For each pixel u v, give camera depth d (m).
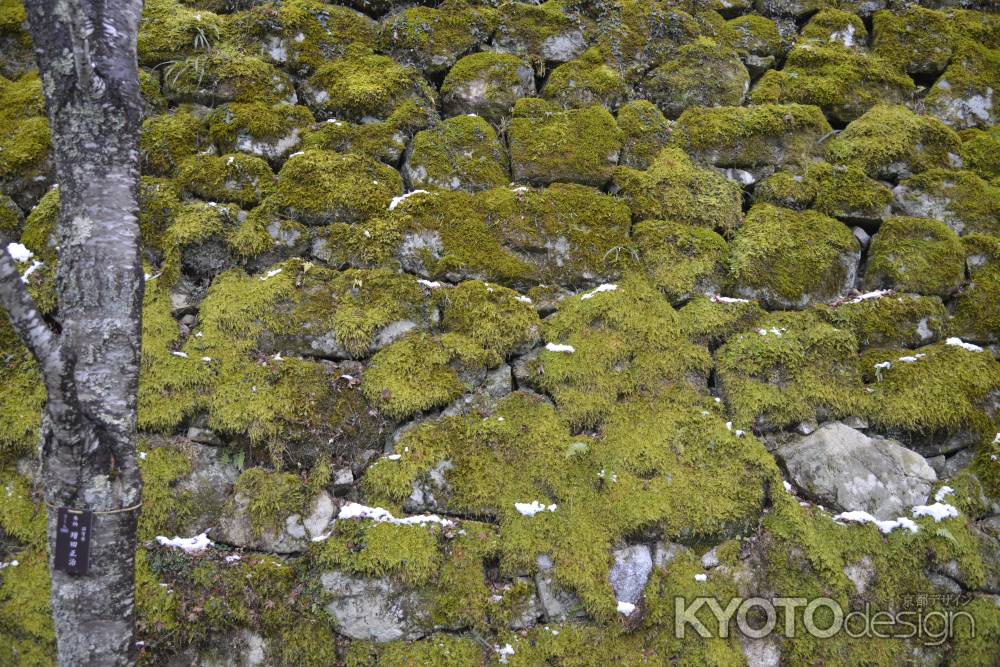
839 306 3.34
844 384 3.16
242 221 3.13
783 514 2.89
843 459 3.01
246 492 2.76
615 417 3.02
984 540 2.95
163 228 3.08
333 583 2.68
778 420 3.07
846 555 2.85
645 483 2.90
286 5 3.48
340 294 3.09
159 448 2.78
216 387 2.87
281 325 3.00
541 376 3.07
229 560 2.68
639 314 3.18
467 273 3.19
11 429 2.73
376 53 3.56
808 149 3.64
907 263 3.40
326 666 2.62
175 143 3.21
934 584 2.88
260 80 3.36
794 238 3.41
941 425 3.11
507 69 3.56
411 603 2.69
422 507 2.84
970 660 2.80
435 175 3.31
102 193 2.00
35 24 1.99
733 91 3.72
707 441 2.98
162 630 2.55
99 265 1.99
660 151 3.52
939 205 3.58
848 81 3.83
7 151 3.09
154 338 2.88
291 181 3.19
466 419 2.97
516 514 2.83
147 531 2.67
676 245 3.32
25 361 2.85
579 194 3.36
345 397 2.95
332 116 3.42
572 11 3.76
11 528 2.66
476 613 2.70
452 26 3.62
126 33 2.05
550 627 2.72
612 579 2.78
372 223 3.18
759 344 3.16
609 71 3.64
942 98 3.90
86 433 1.97
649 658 2.71
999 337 3.36
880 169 3.65
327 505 2.79
